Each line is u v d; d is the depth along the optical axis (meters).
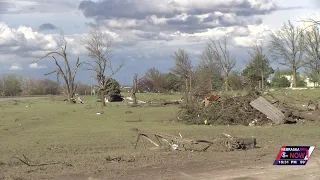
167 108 38.19
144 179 9.64
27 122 27.06
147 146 15.31
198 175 10.07
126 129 22.00
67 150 14.72
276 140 16.69
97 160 11.89
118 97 55.53
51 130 22.06
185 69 63.00
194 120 25.12
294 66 68.00
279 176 9.97
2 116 32.16
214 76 56.78
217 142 14.40
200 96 28.75
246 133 19.48
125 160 11.81
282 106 27.09
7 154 13.89
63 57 58.91
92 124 25.45
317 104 28.25
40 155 13.60
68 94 59.09
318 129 21.12
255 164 11.38
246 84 29.30
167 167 10.91
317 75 62.00
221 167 10.96
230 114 24.55
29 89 94.62
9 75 93.56
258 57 65.69
